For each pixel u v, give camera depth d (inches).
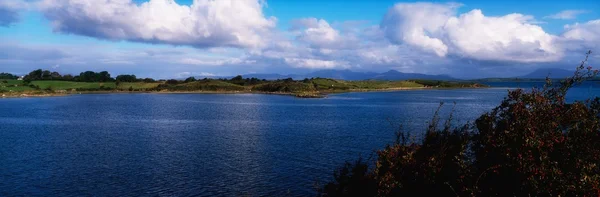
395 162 479.5
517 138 370.3
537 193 341.1
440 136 485.1
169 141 2039.9
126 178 1304.1
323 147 1833.2
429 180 440.8
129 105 4955.7
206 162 1525.6
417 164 461.1
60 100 6008.9
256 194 1153.4
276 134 2289.6
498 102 5221.5
